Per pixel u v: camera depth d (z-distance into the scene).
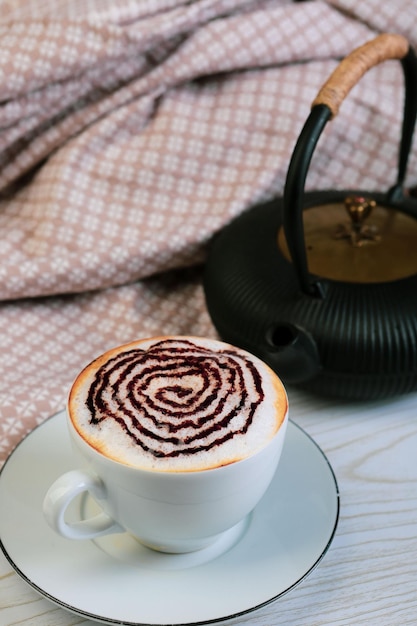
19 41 0.71
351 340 0.56
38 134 0.76
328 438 0.57
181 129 0.74
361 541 0.50
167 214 0.73
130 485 0.42
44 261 0.69
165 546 0.46
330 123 0.74
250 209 0.69
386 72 0.79
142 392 0.44
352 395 0.59
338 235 0.62
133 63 0.75
